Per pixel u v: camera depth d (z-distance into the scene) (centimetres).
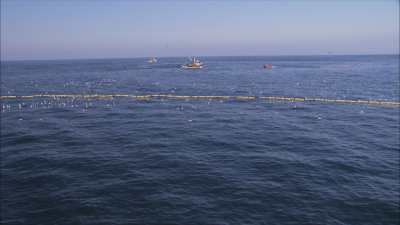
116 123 4300
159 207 2003
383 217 1914
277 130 3928
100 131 3859
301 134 3738
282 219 1883
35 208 1983
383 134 3759
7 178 2417
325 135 3703
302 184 2339
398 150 3148
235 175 2497
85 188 2252
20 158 2853
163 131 3856
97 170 2584
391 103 5819
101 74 13600
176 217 1895
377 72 13638
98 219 1869
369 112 5100
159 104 5884
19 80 10625
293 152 3075
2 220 1848
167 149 3141
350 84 9050
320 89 7981
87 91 7625
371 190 2255
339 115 4862
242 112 5116
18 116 4747
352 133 3800
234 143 3362
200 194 2178
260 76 12238
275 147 3231
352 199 2122
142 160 2820
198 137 3584
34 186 2281
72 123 4294
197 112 5109
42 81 10238
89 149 3134
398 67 17100
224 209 1989
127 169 2606
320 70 15688
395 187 2308
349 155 2992
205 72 14675
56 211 1948
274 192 2209
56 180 2381
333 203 2067
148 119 4562
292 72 14438
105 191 2208
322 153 3048
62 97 6650
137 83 9581
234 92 7488
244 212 1955
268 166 2691
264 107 5572
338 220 1878
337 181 2402
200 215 1917
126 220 1862
